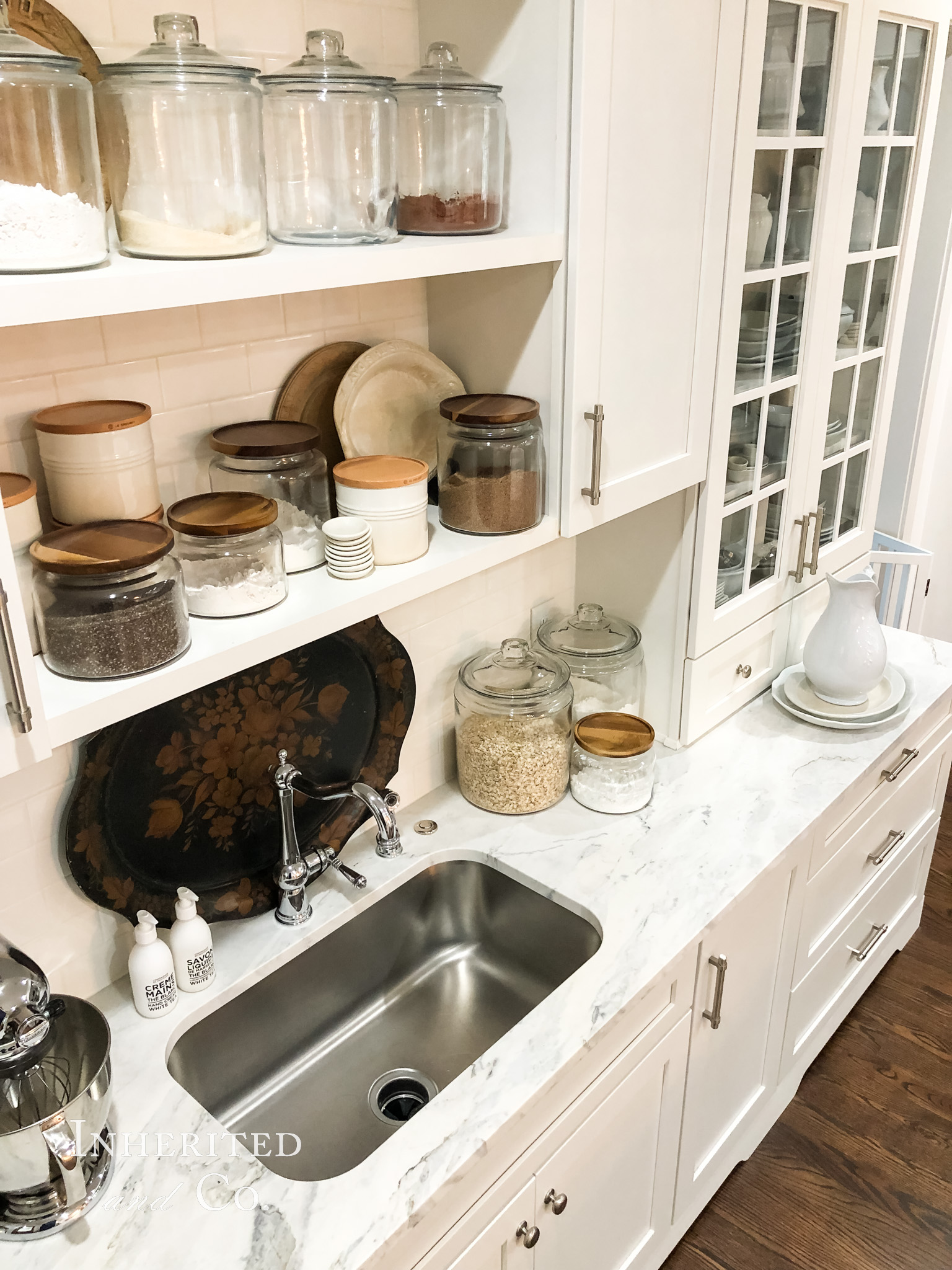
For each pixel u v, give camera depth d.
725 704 2.15
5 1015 1.06
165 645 1.07
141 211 0.99
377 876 1.66
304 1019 1.58
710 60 1.44
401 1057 1.63
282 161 1.17
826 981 2.24
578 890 1.63
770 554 2.12
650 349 1.54
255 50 1.26
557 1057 1.33
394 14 1.41
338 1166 1.44
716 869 1.69
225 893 1.52
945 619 3.63
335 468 1.37
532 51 1.29
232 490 1.30
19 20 1.03
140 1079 1.29
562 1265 1.54
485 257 1.24
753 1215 2.03
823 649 2.15
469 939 1.80
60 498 1.15
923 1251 1.95
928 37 1.99
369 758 1.70
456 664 1.86
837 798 1.90
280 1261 1.08
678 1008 1.62
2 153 0.85
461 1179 1.18
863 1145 2.17
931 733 2.38
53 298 0.85
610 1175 1.59
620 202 1.38
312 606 1.22
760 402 1.87
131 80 0.97
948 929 2.81
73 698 1.00
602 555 2.03
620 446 1.54
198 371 1.32
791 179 1.74
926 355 3.05
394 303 1.54
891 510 3.30
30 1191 1.08
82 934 1.37
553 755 1.81
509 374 1.51
